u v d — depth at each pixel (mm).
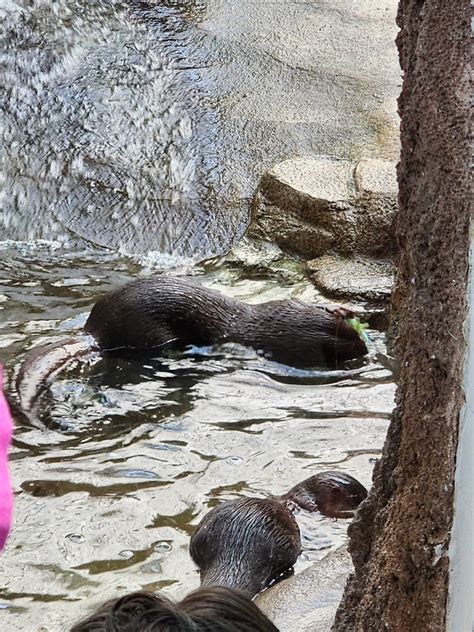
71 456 8867
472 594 3715
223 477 8656
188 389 10289
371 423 9648
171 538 7770
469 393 3795
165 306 11148
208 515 7648
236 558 7305
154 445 9125
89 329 11023
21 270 12578
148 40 16844
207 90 15711
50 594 7031
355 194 12797
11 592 7039
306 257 12844
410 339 4375
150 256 13148
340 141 14555
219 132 14859
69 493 8289
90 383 10234
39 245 13234
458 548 3885
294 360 10977
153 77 15906
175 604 3080
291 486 8562
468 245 3904
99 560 7461
